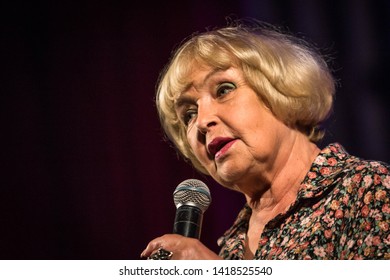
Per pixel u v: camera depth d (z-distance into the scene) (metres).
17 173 8.71
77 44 8.83
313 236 3.44
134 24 8.70
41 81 8.83
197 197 3.71
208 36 4.08
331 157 3.81
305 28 7.58
